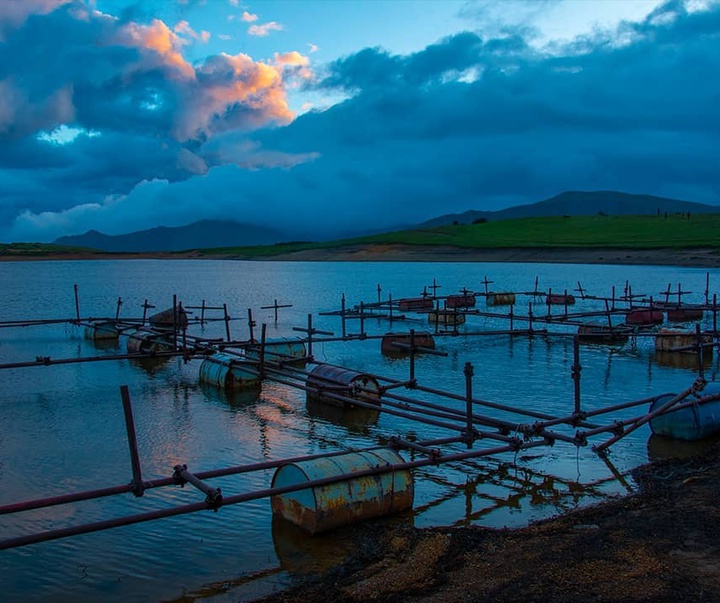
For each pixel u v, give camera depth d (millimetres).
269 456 15344
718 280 81812
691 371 25594
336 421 18625
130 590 9195
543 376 24719
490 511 11672
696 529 9672
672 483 12453
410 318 48906
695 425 15500
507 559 9141
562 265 128125
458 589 8273
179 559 10062
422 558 9383
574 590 7953
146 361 29234
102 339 37062
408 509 11570
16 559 10195
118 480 13789
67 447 16156
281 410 20016
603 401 20391
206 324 46250
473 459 14695
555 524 10555
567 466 14133
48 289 83500
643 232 170125
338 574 9125
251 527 11062
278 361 23047
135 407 20469
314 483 10406
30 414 19562
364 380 19344
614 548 9180
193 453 15609
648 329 35281
